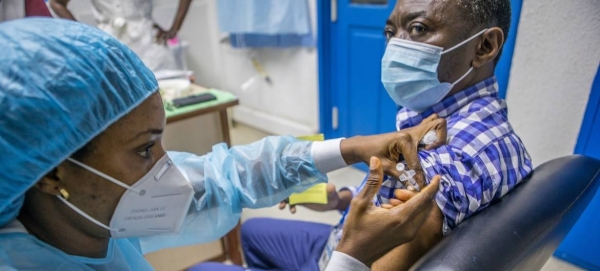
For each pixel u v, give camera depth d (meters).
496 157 0.73
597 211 1.31
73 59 0.49
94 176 0.55
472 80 0.85
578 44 1.23
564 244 1.46
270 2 2.49
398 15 0.83
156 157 0.63
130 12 1.85
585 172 0.86
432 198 0.60
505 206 0.72
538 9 1.28
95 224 0.61
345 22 2.29
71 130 0.50
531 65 1.36
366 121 2.40
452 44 0.77
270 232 1.21
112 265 0.70
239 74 3.27
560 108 1.33
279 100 3.01
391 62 0.85
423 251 0.70
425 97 0.86
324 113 2.63
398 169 0.74
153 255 1.53
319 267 1.06
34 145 0.48
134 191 0.60
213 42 3.35
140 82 0.56
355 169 2.54
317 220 2.04
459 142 0.74
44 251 0.58
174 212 0.68
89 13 2.38
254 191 0.90
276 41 2.69
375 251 0.60
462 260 0.60
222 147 0.96
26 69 0.46
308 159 0.87
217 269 1.05
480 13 0.76
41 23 0.51
